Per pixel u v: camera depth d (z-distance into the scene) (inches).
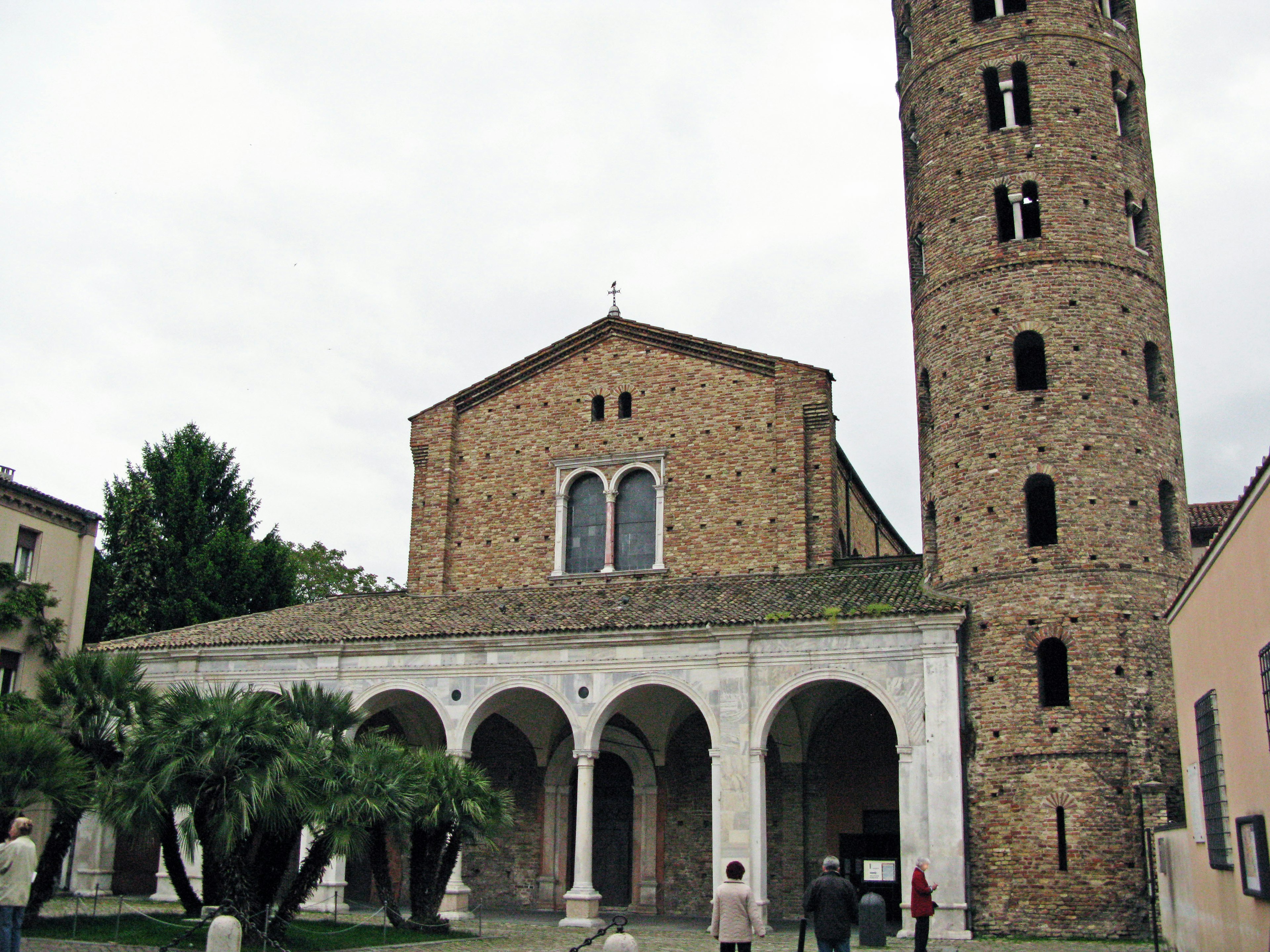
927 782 1275.8
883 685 1323.8
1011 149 1475.1
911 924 1243.8
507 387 1813.5
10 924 789.9
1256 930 720.3
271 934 1014.4
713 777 1355.8
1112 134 1485.0
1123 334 1406.3
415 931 1198.3
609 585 1653.5
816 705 1502.2
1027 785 1263.5
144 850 1596.9
